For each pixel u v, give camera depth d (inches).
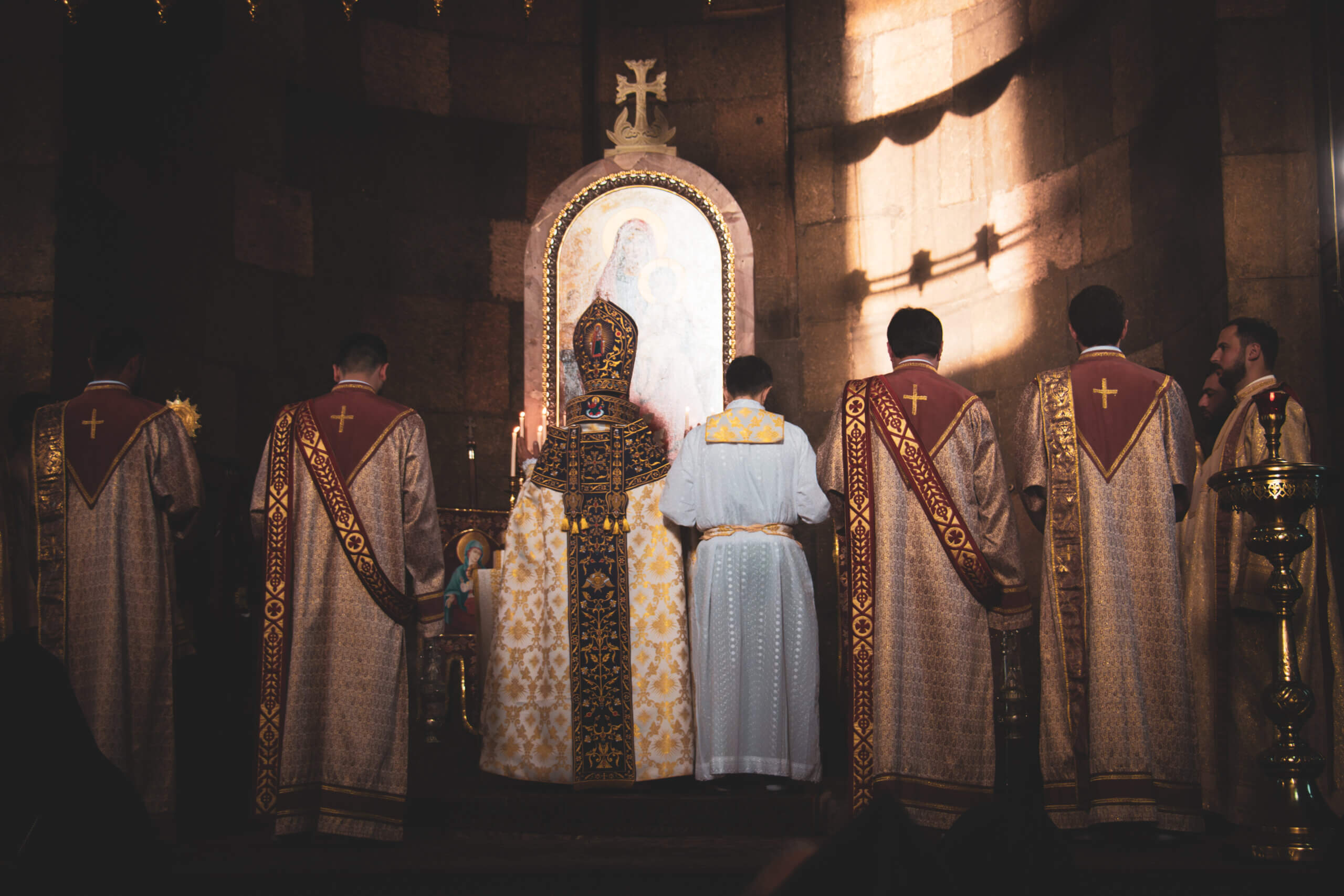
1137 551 140.0
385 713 148.5
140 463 159.9
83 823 115.1
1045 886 63.1
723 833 152.7
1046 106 267.3
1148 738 133.8
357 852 138.3
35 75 221.5
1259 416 131.6
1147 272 234.5
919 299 293.1
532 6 326.0
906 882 45.7
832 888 46.4
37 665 118.6
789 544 168.9
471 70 317.1
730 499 168.1
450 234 306.7
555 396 280.8
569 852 137.1
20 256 216.1
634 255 285.1
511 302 311.1
